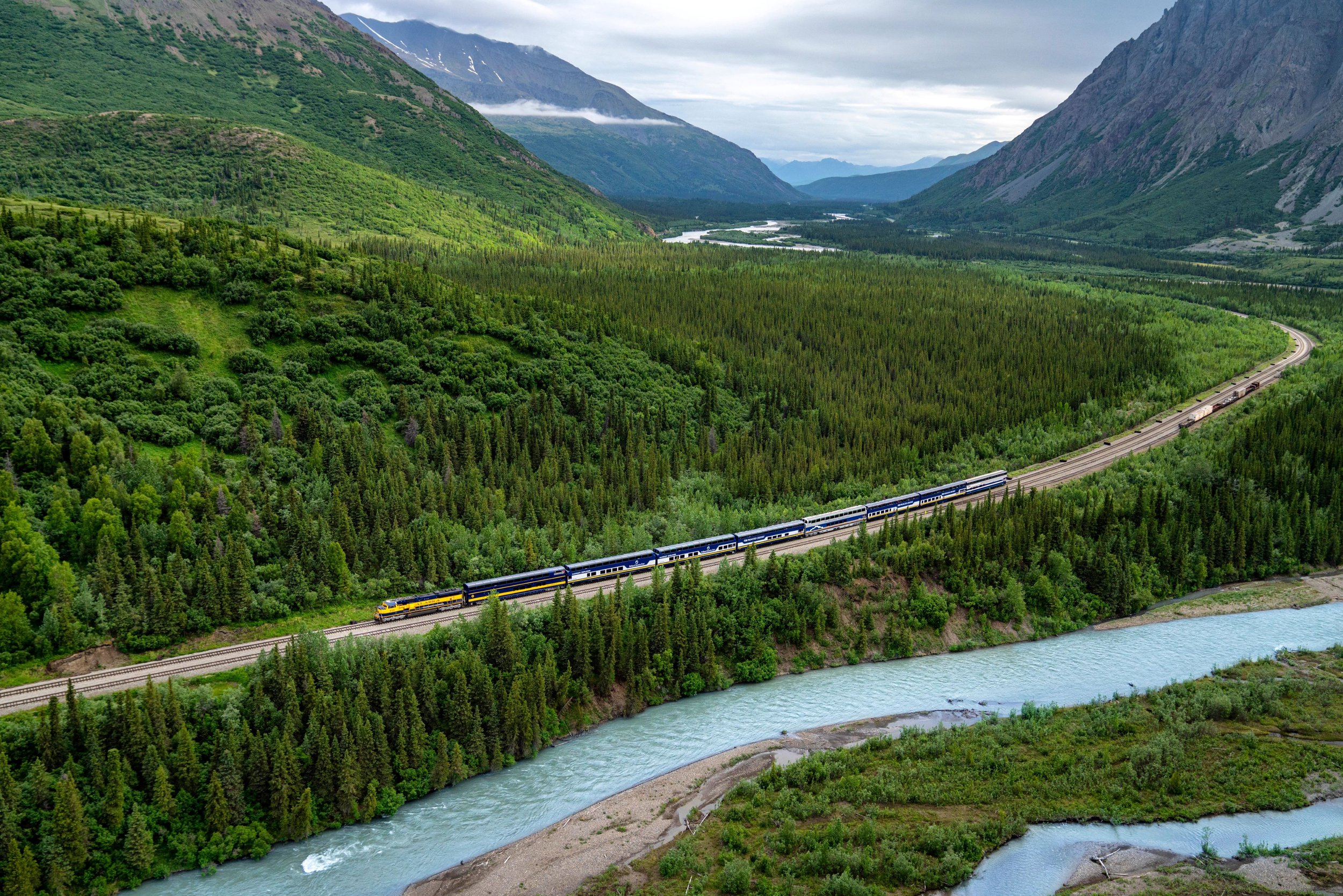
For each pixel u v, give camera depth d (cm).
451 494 19175
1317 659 16450
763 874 11050
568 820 12619
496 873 11525
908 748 13638
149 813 11519
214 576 15250
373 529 17738
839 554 18162
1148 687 16012
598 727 15025
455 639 14488
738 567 17738
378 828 12488
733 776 13500
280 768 12106
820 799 12431
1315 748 13325
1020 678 16550
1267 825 11850
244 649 14550
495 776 13712
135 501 15738
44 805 11000
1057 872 11069
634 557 18375
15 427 16288
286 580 16012
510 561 17825
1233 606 19325
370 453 19650
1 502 14850
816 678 16675
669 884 11069
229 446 18875
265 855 11881
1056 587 19050
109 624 14175
